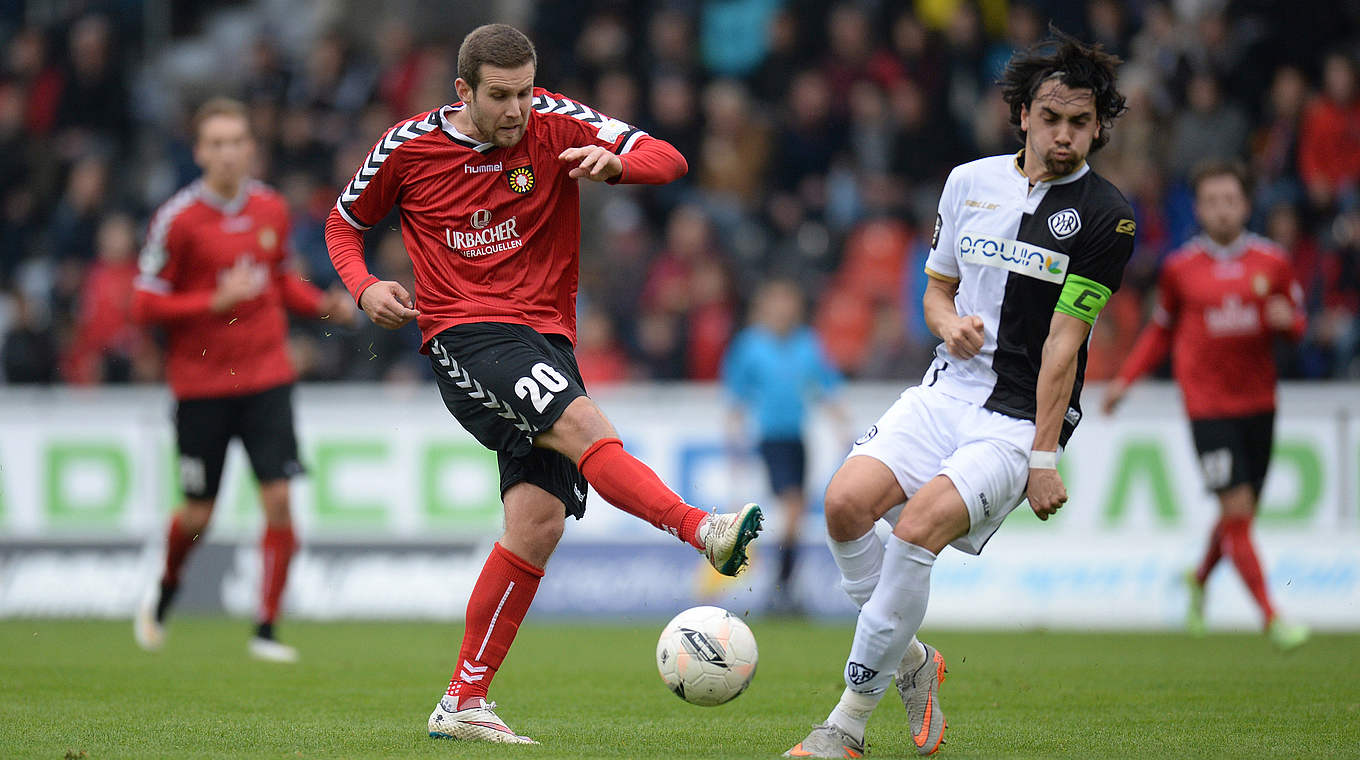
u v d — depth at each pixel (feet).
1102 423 124.16
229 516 130.62
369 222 55.83
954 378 51.90
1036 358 51.08
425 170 54.19
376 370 142.10
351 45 180.86
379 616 128.36
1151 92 154.51
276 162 164.66
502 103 51.60
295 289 95.25
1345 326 139.44
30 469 132.46
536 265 54.60
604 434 51.24
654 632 115.34
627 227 159.02
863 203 156.66
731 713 65.62
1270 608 97.35
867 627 48.32
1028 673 83.61
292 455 93.50
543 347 53.67
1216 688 75.61
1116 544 123.24
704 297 148.05
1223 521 99.86
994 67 164.96
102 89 180.65
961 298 52.49
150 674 81.51
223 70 193.88
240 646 99.81
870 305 152.56
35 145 177.27
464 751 50.98
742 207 160.76
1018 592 123.54
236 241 92.27
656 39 168.45
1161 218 147.33
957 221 52.54
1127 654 95.76
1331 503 121.08
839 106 163.32
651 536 128.77
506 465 54.70
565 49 174.19
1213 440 99.04
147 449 131.34
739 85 170.50
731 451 130.00
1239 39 157.48
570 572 128.98
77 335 153.17
